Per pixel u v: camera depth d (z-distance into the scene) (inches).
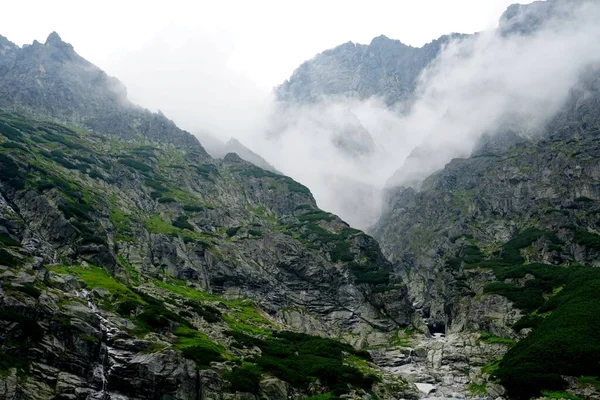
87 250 4579.2
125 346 2997.0
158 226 7017.7
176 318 3907.5
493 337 5831.7
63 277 3277.6
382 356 5920.3
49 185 5177.2
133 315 3553.2
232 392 3144.7
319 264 7534.5
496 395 4271.7
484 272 7490.2
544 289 6338.6
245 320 5442.9
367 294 7313.0
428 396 4532.5
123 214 6668.3
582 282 5856.3
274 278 7190.0
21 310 2491.4
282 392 3415.4
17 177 5002.5
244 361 3703.3
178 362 3031.5
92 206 5831.7
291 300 7017.7
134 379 2824.8
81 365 2571.4
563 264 7185.0
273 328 5536.4
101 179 7386.8
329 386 3816.4
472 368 5329.7
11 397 2139.5
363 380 4074.8
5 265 2876.5
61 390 2372.0
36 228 4490.7
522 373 4178.2
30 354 2391.7
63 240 4527.6
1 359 2256.4
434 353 5812.0
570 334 4525.1
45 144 7504.9
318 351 4746.6
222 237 7721.5
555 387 3976.4
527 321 5634.8
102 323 3105.3
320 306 7071.9
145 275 5477.4
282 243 7701.8
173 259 6343.5
